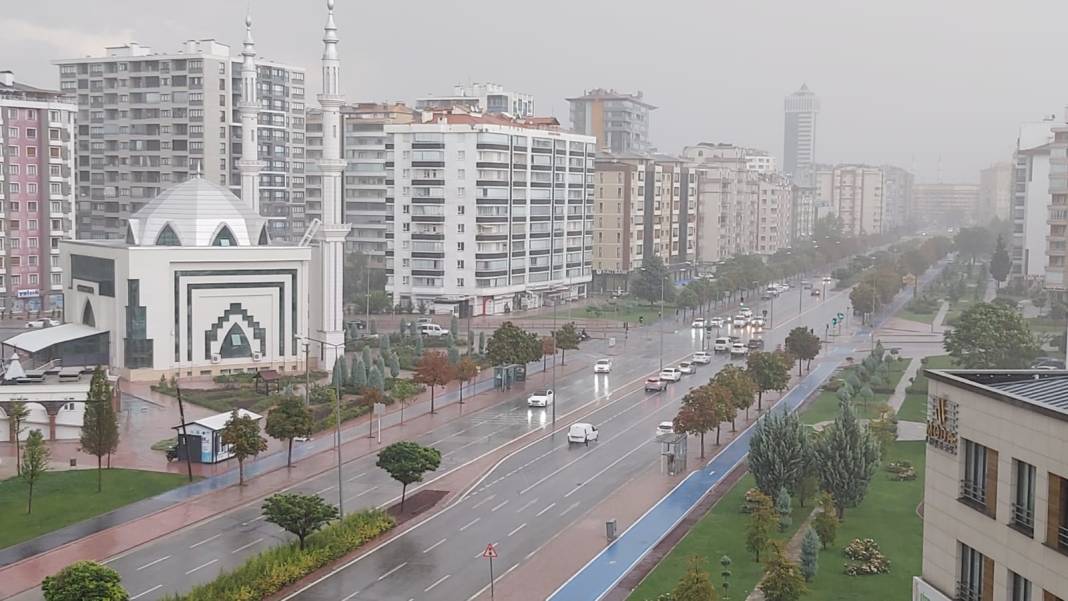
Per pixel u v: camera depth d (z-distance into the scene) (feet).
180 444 298.76
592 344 553.23
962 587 140.77
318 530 229.04
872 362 440.86
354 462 303.48
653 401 400.47
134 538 233.35
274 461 303.07
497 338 426.51
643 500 267.80
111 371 427.74
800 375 460.55
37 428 326.85
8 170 582.35
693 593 174.60
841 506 251.60
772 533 235.61
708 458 313.94
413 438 334.24
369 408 368.68
